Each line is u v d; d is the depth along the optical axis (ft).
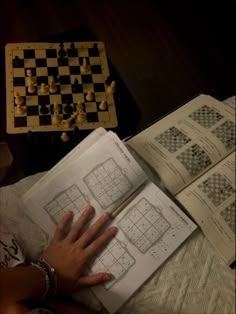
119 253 2.40
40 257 2.29
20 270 1.99
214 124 2.99
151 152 2.82
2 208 2.45
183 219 2.57
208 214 2.64
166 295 2.34
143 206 2.55
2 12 4.35
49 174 2.57
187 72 4.35
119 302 2.28
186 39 4.59
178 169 2.76
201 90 4.26
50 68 3.66
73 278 2.21
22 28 4.29
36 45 3.76
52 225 2.45
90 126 3.38
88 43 3.88
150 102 4.03
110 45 4.33
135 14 4.61
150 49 4.40
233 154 2.89
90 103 3.51
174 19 4.70
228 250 2.56
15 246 2.24
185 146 2.86
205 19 4.82
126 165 2.60
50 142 3.22
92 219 2.47
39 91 3.50
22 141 3.22
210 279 2.43
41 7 4.43
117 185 2.56
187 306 2.32
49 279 2.07
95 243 2.34
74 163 2.58
